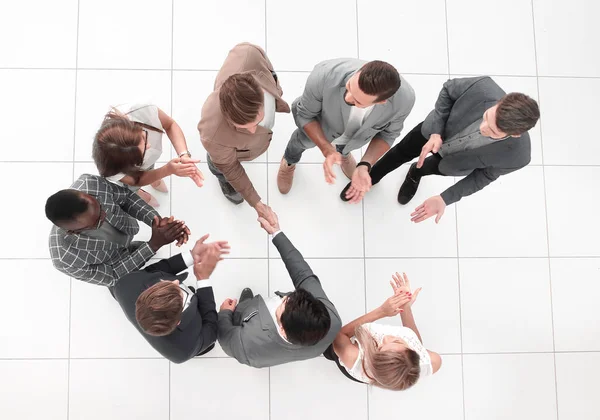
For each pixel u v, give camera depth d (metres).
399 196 2.45
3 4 2.40
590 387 2.47
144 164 1.77
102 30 2.44
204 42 2.48
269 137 1.74
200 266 1.81
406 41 2.58
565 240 2.54
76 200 1.41
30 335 2.28
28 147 2.36
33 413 2.25
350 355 1.77
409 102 1.65
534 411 2.44
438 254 2.49
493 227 2.52
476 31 2.61
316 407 2.35
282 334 1.63
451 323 2.45
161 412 2.29
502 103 1.50
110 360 2.29
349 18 2.55
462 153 1.83
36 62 2.40
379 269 2.45
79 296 2.31
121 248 1.80
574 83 2.63
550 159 2.58
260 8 2.51
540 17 2.64
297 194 2.46
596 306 2.52
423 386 2.41
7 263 2.30
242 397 2.32
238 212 2.41
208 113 1.52
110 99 2.42
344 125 1.74
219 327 1.84
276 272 2.39
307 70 2.52
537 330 2.48
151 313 1.49
